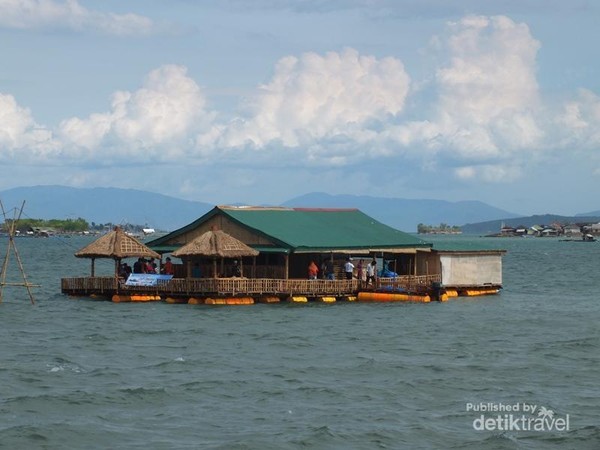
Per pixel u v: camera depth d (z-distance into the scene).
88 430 64.31
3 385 76.88
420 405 72.31
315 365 86.69
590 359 92.06
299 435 63.41
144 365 86.19
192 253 132.50
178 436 63.34
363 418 68.12
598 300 157.38
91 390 75.12
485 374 83.69
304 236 142.25
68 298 142.38
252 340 100.88
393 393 75.69
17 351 93.75
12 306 132.25
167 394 74.12
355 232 150.62
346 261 152.75
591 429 65.56
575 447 62.28
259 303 134.00
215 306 130.25
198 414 68.75
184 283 133.75
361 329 110.81
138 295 137.12
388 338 104.06
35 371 82.25
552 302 151.50
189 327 110.19
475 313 130.12
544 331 112.88
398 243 149.50
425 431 65.06
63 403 71.00
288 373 82.69
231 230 144.00
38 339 101.75
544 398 74.56
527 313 132.25
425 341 102.69
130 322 114.50
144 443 61.75
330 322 116.31
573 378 82.62
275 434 63.72
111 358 89.88
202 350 94.31
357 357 91.19
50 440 62.16
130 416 68.06
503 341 103.69
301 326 112.19
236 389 76.31
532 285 199.12
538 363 89.38
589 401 73.81
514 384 80.00
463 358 91.94
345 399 73.56
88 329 108.88
